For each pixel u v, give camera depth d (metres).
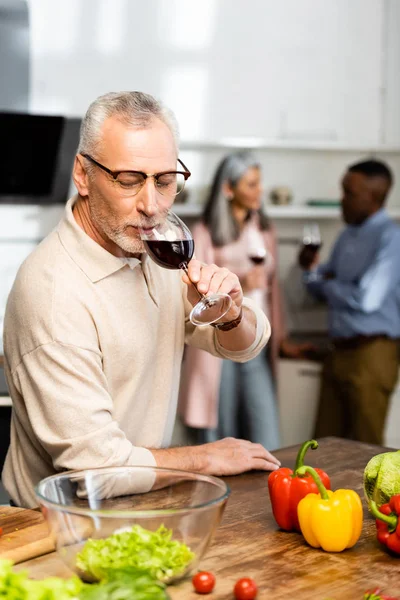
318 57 5.21
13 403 2.01
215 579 1.33
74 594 1.04
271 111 5.17
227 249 4.33
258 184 4.35
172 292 2.12
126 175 1.79
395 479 1.55
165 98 5.02
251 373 4.41
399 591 1.31
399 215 5.27
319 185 5.38
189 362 4.38
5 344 1.95
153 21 4.95
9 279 4.64
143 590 1.06
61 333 1.81
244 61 5.11
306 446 1.56
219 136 5.11
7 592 1.00
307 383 4.70
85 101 4.88
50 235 1.98
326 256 5.40
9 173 4.44
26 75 4.49
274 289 4.59
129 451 1.79
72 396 1.78
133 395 1.99
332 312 4.51
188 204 4.93
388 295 4.37
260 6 5.09
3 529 1.52
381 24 5.27
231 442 1.96
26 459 2.03
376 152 5.41
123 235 1.84
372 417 4.33
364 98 5.29
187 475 1.48
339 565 1.41
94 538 1.26
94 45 4.88
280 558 1.43
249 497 1.75
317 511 1.45
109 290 1.91
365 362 4.32
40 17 4.79
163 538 1.27
